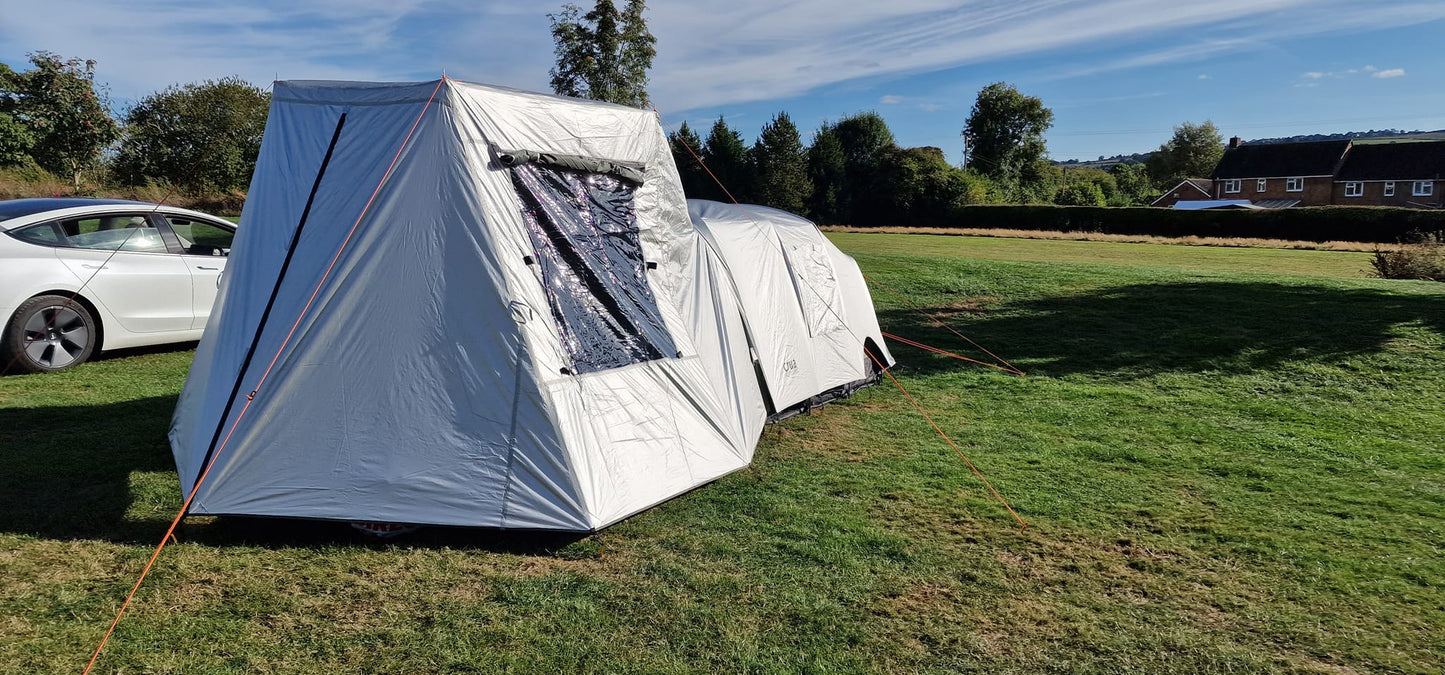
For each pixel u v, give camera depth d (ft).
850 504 16.33
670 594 12.28
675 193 19.57
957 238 113.50
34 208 24.47
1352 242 125.18
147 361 26.16
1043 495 17.12
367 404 13.93
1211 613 12.25
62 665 9.86
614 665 10.37
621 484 14.64
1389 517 16.21
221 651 10.34
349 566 12.80
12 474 15.66
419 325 14.16
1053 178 270.05
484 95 15.40
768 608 11.98
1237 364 30.04
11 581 11.75
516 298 14.32
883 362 28.12
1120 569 13.67
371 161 14.84
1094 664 10.78
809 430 21.79
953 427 22.49
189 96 91.50
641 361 16.42
